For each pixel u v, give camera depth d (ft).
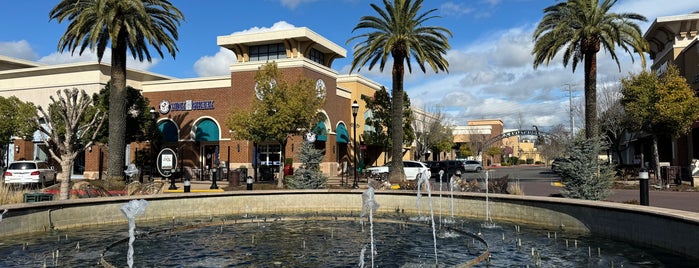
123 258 35.45
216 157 133.18
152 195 56.24
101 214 51.19
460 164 144.46
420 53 89.61
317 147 130.52
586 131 82.58
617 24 81.00
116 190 75.82
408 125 144.97
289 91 92.84
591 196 60.90
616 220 41.75
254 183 100.63
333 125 133.49
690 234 33.22
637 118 96.27
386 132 153.58
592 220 44.57
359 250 38.22
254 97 96.53
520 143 436.76
